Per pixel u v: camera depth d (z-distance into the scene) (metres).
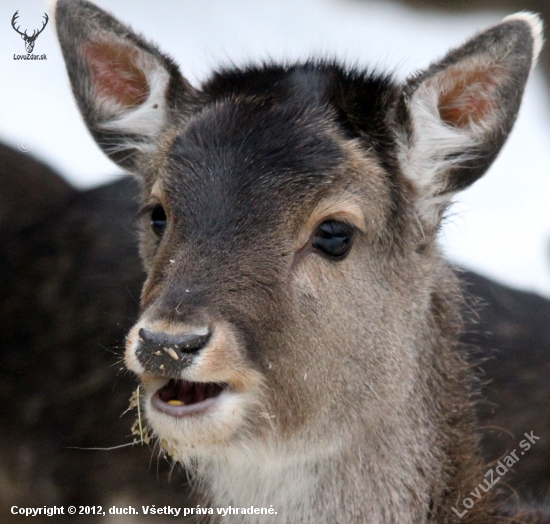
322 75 14.23
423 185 14.07
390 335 13.62
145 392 13.04
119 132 15.51
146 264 14.48
